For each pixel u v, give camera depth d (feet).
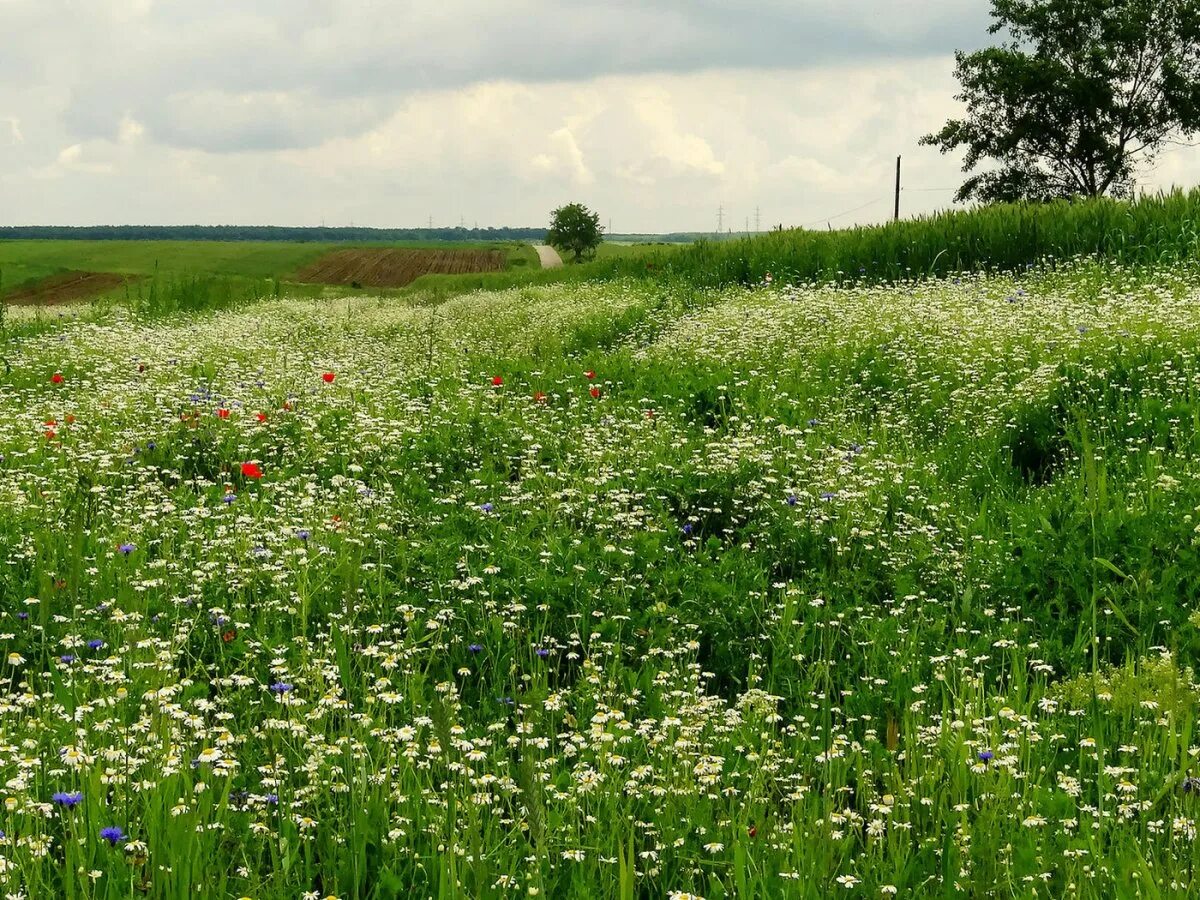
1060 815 11.94
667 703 15.72
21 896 9.59
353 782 12.21
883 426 30.99
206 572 19.42
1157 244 57.93
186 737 13.60
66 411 33.24
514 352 50.37
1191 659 17.10
